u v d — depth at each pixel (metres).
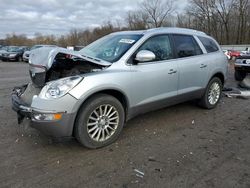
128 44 4.25
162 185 2.89
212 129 4.56
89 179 3.01
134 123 4.78
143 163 3.36
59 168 3.23
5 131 4.34
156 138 4.14
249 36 54.16
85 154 3.59
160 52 4.50
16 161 3.38
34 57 3.99
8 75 12.25
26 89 4.13
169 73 4.52
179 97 4.85
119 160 3.43
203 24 58.62
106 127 3.81
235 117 5.24
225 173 3.13
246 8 53.25
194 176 3.06
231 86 8.74
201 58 5.23
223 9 55.09
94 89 3.51
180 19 62.72
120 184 2.91
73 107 3.39
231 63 19.59
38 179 2.99
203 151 3.70
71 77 3.48
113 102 3.80
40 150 3.70
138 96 4.12
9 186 2.86
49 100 3.34
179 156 3.54
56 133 3.42
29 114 3.47
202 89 5.36
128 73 3.92
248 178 3.03
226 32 55.84
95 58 3.97
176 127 4.63
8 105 5.95
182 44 4.95
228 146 3.87
